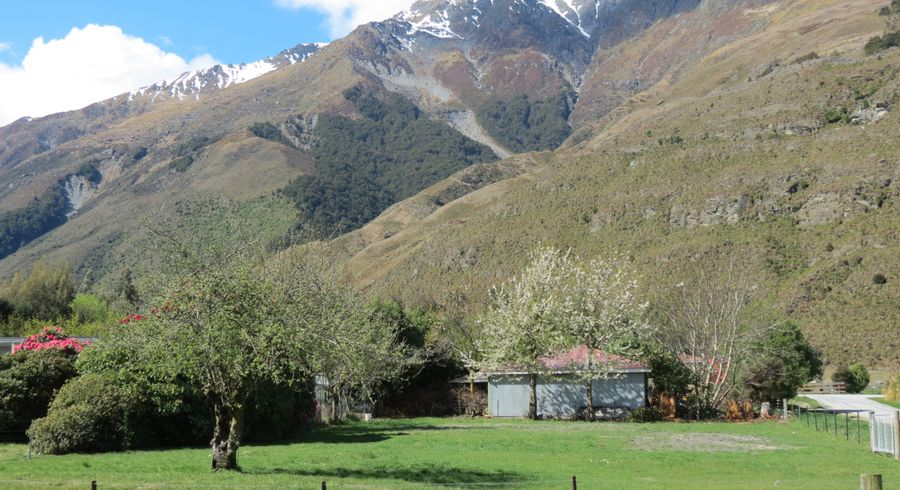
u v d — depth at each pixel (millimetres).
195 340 19641
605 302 46781
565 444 30078
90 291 90688
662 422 43250
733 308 49219
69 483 17328
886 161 98688
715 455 26594
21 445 26438
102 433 25641
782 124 126125
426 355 52906
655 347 46719
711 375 49469
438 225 153875
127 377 25422
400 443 30484
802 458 25797
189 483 17594
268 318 20016
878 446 27250
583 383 47250
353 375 40344
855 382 71250
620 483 19906
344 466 22531
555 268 49188
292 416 33906
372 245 161125
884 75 130625
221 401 20875
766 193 103500
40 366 27906
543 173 177125
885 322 74625
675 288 60062
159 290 20703
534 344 46219
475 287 100375
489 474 21594
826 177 101938
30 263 193625
